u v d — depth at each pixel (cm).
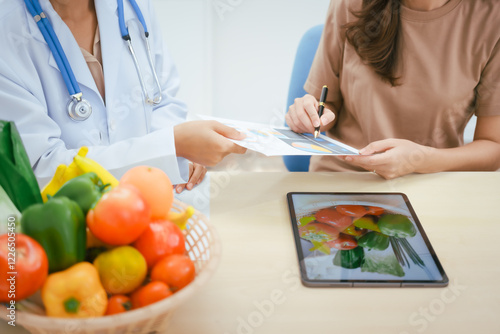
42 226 48
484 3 117
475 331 58
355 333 58
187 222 64
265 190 93
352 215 83
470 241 77
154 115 124
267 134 99
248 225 81
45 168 94
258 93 241
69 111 104
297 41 227
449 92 125
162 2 214
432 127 132
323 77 139
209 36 225
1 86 92
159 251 54
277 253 73
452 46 121
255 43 227
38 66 101
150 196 57
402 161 98
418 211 86
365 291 65
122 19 111
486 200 90
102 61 109
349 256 71
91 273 49
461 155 111
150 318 48
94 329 44
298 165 155
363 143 137
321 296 64
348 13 129
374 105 130
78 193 53
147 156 90
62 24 102
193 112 242
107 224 50
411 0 120
